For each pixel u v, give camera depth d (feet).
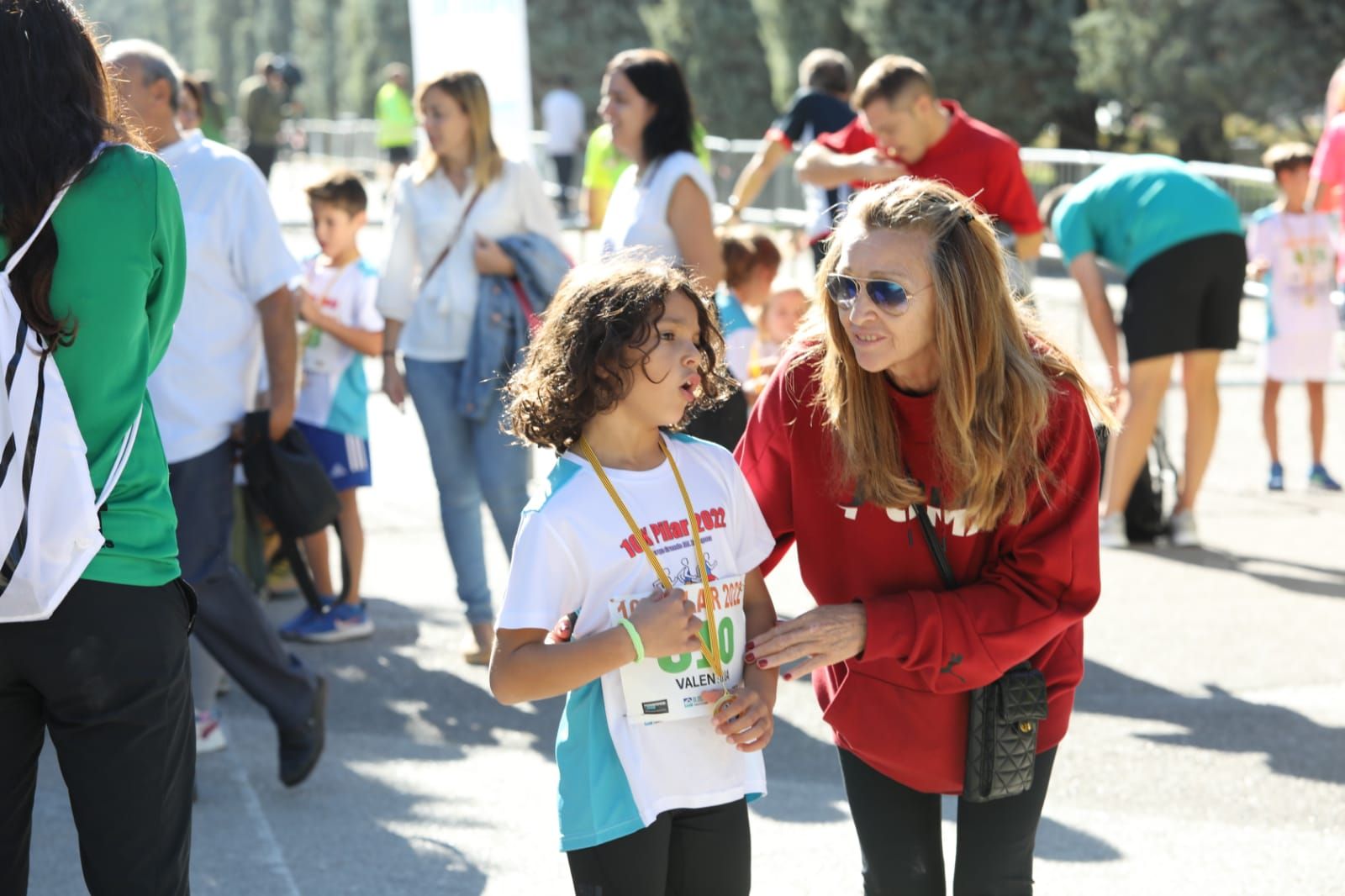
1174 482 26.71
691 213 17.42
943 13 78.02
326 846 14.16
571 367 8.66
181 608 9.03
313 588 16.16
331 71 171.12
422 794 15.43
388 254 18.80
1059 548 9.00
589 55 122.42
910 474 9.20
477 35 34.63
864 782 9.73
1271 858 13.88
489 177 18.22
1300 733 16.87
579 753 8.82
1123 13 71.10
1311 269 27.71
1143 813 14.93
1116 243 23.12
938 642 8.92
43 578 8.27
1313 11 67.46
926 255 8.57
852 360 8.96
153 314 9.02
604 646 8.41
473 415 18.15
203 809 14.97
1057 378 9.05
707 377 9.06
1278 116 70.74
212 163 14.75
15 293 8.28
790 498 9.65
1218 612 21.11
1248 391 37.96
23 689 8.73
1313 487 28.30
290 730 14.92
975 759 9.18
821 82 28.94
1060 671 9.60
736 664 9.07
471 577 19.24
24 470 8.21
